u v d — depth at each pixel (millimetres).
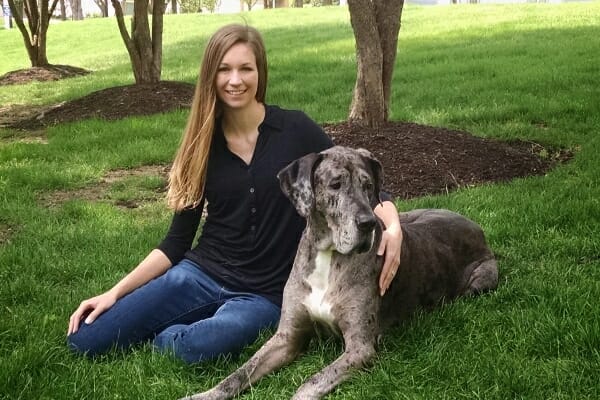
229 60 3666
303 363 3506
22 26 18219
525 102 9633
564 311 3809
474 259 4383
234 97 3695
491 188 6340
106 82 15336
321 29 22891
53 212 6359
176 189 3875
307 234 3520
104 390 3283
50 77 17516
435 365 3363
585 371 3254
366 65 7789
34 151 8672
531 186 6359
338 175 3266
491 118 9086
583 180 6289
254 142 3828
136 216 6285
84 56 22938
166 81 12492
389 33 7785
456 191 6398
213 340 3514
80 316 3693
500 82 11242
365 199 3258
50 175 7477
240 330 3584
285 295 3578
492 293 4238
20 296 4473
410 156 7184
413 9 28156
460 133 7914
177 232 3965
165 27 28219
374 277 3496
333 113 9953
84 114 11234
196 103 3783
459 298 4164
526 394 3119
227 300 3818
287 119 3865
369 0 7605
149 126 9688
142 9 12086
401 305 3865
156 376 3404
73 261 5047
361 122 7988
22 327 3889
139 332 3689
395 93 11297
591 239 4938
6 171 7629
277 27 24703
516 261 4719
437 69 13055
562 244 4895
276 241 3832
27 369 3430
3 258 5059
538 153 7711
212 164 3842
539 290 4117
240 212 3807
